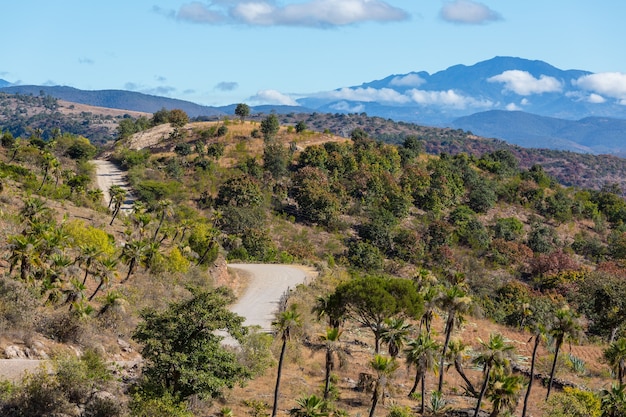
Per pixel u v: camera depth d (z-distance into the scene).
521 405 60.50
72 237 73.38
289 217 151.25
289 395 54.47
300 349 69.69
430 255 141.62
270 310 82.44
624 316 98.38
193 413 42.81
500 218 170.88
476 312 59.69
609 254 166.75
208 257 93.75
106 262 63.22
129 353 52.25
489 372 48.41
